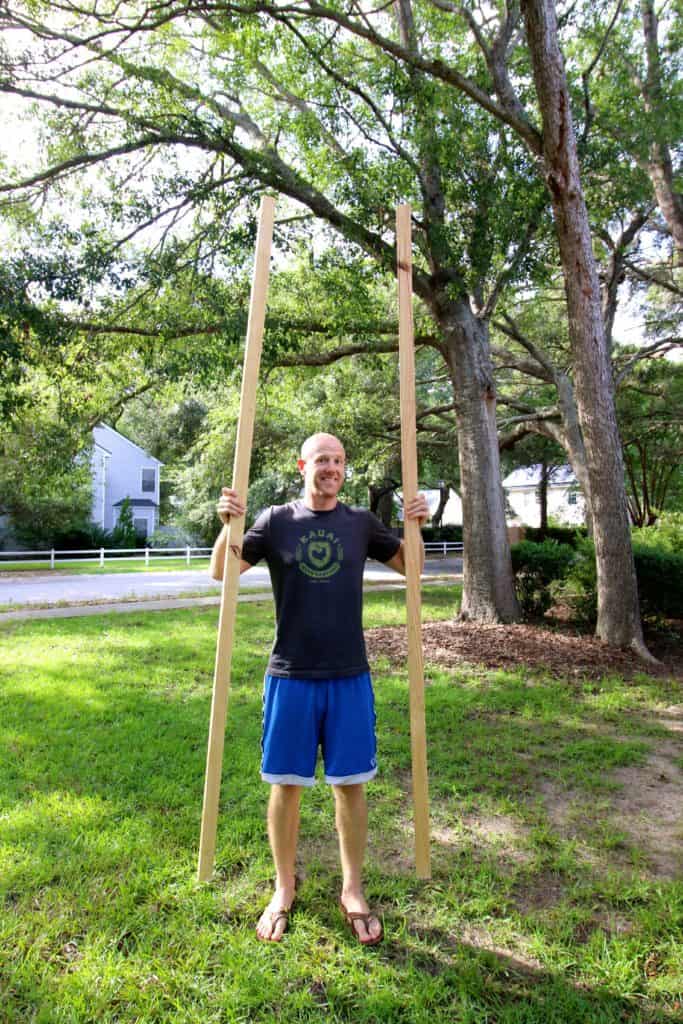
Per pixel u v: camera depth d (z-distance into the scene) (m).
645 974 2.33
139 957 2.33
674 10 9.48
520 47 9.35
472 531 9.23
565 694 5.89
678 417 16.38
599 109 9.41
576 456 12.01
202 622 9.70
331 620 2.54
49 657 7.14
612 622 7.54
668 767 4.27
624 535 7.46
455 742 4.62
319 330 9.45
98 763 4.05
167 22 7.77
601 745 4.60
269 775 2.54
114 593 14.51
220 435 15.56
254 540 2.65
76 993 2.16
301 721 2.53
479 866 2.99
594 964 2.35
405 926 2.54
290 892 2.64
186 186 7.82
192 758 4.18
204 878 2.68
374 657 7.27
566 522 30.47
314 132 8.23
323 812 3.53
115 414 11.27
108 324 8.70
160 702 5.41
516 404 13.60
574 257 7.03
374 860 3.05
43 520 26.80
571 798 3.77
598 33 9.51
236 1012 2.12
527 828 3.38
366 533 2.68
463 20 8.35
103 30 7.85
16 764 4.04
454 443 16.41
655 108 9.13
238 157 7.96
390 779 3.99
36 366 8.57
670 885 2.87
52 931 2.46
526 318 15.41
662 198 10.42
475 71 8.78
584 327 7.18
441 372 17.34
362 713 2.57
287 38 7.86
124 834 3.15
